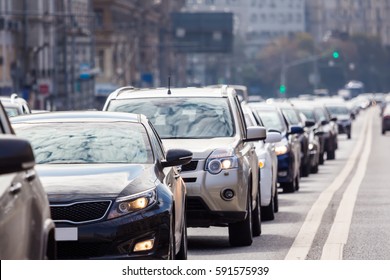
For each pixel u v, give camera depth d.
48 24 140.12
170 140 25.45
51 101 124.31
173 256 18.03
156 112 26.48
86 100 158.75
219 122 26.27
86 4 169.62
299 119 52.62
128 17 199.25
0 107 12.75
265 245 24.70
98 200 17.16
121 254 17.03
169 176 19.11
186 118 26.33
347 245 24.06
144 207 17.28
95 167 18.16
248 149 26.38
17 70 121.81
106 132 19.44
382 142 103.50
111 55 179.62
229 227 24.61
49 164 18.52
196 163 24.19
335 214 31.89
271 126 42.69
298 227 28.58
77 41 162.38
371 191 41.94
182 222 19.86
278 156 41.06
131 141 19.23
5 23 124.12
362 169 60.12
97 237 16.94
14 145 10.66
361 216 31.11
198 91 27.22
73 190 17.22
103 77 179.38
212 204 24.03
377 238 25.36
